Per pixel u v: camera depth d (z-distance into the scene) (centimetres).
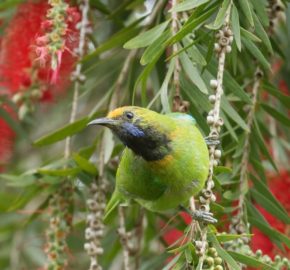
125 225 921
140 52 895
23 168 1248
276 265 675
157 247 1111
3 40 920
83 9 849
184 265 635
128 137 711
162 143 705
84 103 1229
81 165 827
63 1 789
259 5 750
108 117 725
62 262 823
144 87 747
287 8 885
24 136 1041
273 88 834
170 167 705
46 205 875
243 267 700
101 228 816
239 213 768
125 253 814
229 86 757
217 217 787
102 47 841
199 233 645
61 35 768
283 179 955
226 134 810
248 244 760
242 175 793
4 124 1103
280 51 846
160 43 735
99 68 1027
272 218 901
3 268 1143
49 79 889
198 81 721
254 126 811
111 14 917
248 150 807
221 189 754
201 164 706
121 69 935
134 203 858
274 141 952
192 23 686
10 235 1162
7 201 1054
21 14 923
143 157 712
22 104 892
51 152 1273
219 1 724
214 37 718
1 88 969
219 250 627
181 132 711
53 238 830
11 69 898
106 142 834
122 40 849
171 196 724
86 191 885
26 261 1148
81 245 1053
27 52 895
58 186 853
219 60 687
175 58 758
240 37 709
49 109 1247
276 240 781
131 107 722
